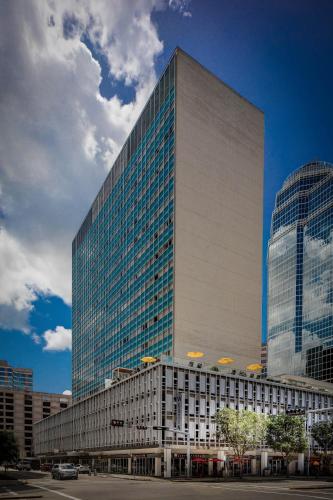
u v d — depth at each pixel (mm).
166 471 62906
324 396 88562
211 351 93562
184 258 93312
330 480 56125
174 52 103250
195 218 97312
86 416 104062
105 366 131875
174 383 68750
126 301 117875
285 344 174750
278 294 186125
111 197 140750
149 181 109875
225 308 98812
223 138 108375
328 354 152000
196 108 103375
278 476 68000
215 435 68875
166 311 92750
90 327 153000
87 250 165750
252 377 84625
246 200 110562
